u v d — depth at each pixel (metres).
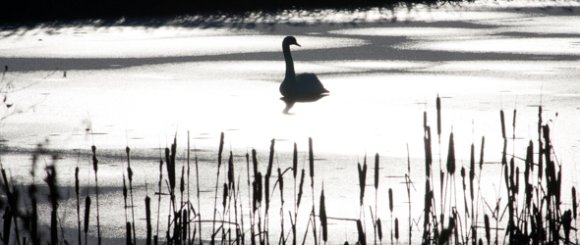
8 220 6.30
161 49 35.59
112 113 21.62
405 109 21.89
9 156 16.69
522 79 26.47
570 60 30.72
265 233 7.82
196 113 21.67
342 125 19.94
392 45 36.03
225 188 7.28
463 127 19.30
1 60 32.41
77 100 23.48
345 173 15.17
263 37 39.88
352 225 12.00
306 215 12.52
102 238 11.56
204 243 10.76
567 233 7.72
